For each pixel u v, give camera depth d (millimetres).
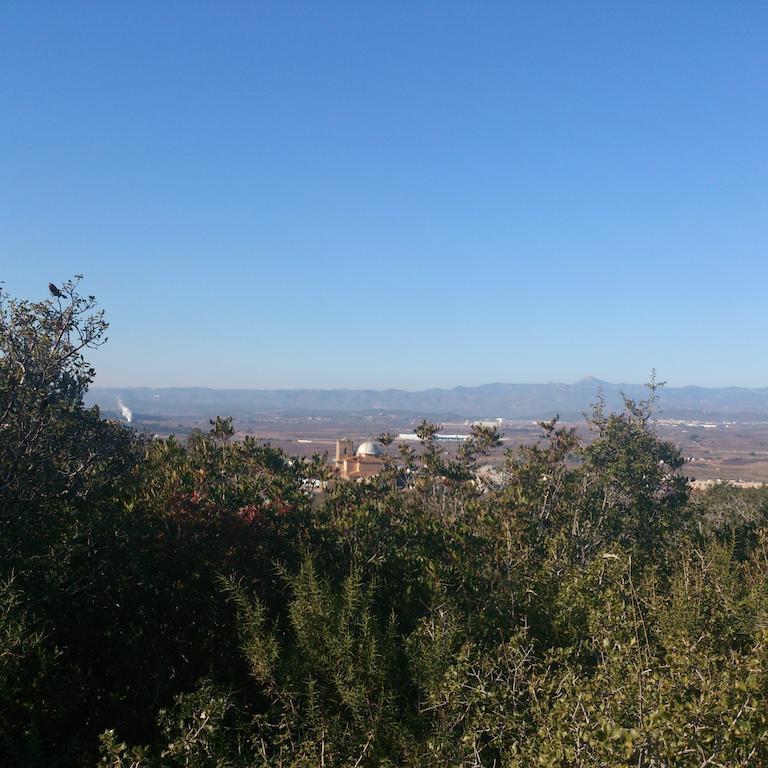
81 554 7973
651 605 6926
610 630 5996
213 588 8617
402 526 11156
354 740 5785
